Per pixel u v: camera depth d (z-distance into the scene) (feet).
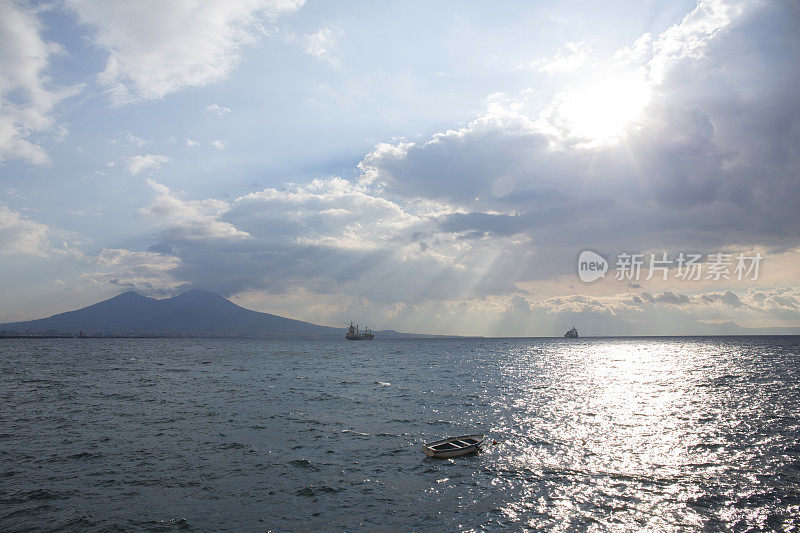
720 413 167.12
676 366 380.37
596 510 83.41
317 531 75.66
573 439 131.23
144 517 80.94
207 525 78.02
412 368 382.63
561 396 213.66
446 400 202.59
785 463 108.17
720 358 474.08
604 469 104.99
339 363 445.78
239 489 93.66
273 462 110.63
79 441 128.57
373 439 132.05
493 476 101.04
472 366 405.18
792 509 83.30
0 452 117.91
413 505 85.87
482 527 77.00
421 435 136.56
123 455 115.55
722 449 119.96
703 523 78.18
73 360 479.00
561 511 83.05
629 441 128.67
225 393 223.51
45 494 90.79
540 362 452.76
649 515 81.30
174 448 121.90
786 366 362.12
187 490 93.20
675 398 204.33
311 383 268.41
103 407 182.19
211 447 123.13
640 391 229.04
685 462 109.70
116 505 85.81
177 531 75.97
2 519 80.02
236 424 150.61
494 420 158.10
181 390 234.58
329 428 145.48
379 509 84.23
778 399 196.34
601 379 286.87
